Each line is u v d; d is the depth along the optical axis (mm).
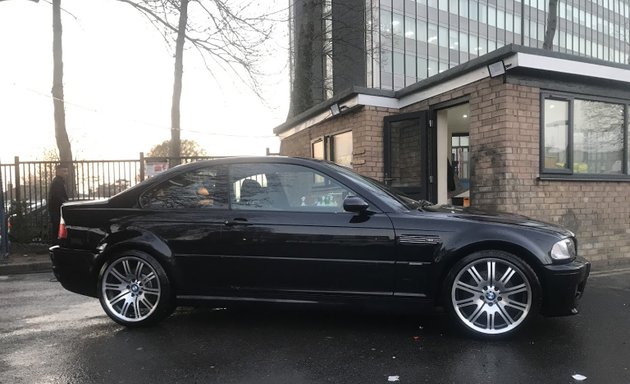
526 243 3746
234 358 3541
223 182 4312
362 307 3951
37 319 4797
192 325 4391
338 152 9500
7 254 9234
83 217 4430
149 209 4332
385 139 8375
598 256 7051
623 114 7410
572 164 6855
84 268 4348
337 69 23297
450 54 41344
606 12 56188
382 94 8359
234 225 4086
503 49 6109
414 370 3273
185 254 4156
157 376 3229
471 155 6922
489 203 6586
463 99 7141
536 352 3582
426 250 3830
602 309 4754
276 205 4152
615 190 7250
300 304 4031
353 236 3902
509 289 3807
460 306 3863
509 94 6355
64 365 3463
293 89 12961
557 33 48562
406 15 38125
